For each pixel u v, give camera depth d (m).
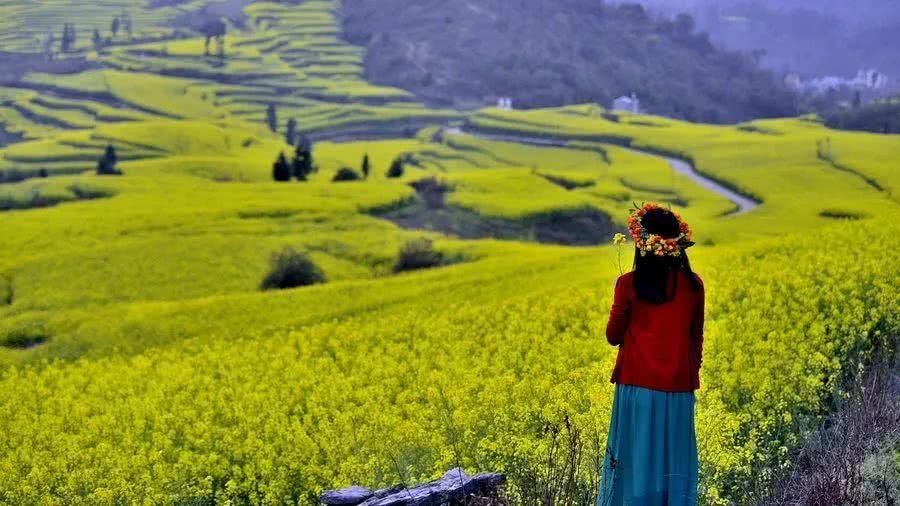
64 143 178.62
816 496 8.00
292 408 18.66
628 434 7.57
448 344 21.56
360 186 110.88
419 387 17.58
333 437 15.00
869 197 103.94
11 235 76.12
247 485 14.34
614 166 157.00
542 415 12.52
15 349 42.75
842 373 13.33
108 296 58.78
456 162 182.38
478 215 102.75
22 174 157.50
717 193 121.75
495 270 48.41
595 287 27.41
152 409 19.92
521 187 115.19
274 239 76.62
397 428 14.00
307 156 134.62
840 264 20.14
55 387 25.92
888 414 9.54
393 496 8.98
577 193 116.19
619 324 7.59
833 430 10.18
